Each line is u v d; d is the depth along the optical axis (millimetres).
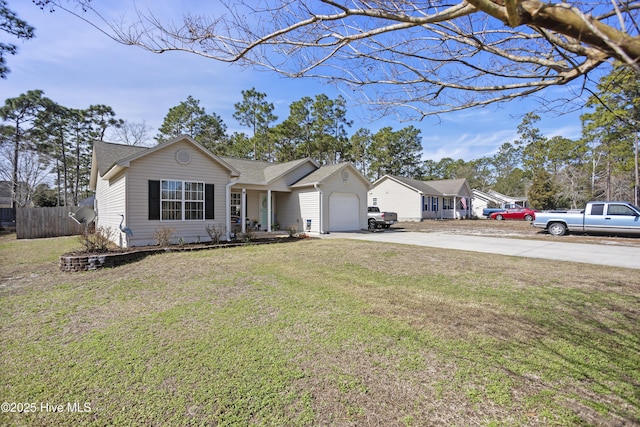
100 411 2422
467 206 33781
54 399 2574
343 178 16828
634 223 12398
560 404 2414
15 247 11961
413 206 27547
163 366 3061
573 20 1198
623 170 23406
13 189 25109
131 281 6402
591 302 4789
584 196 29406
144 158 10422
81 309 4789
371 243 11547
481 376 2816
